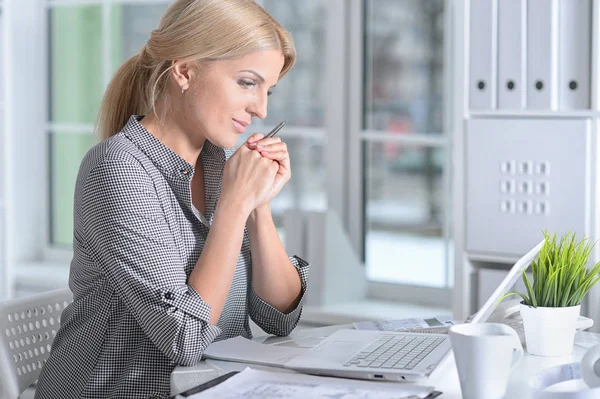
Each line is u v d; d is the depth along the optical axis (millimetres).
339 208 3574
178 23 1780
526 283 1635
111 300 1773
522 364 1565
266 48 1774
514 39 2666
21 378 1914
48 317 2025
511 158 2701
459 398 1366
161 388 1731
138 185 1727
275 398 1348
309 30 3633
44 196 4359
